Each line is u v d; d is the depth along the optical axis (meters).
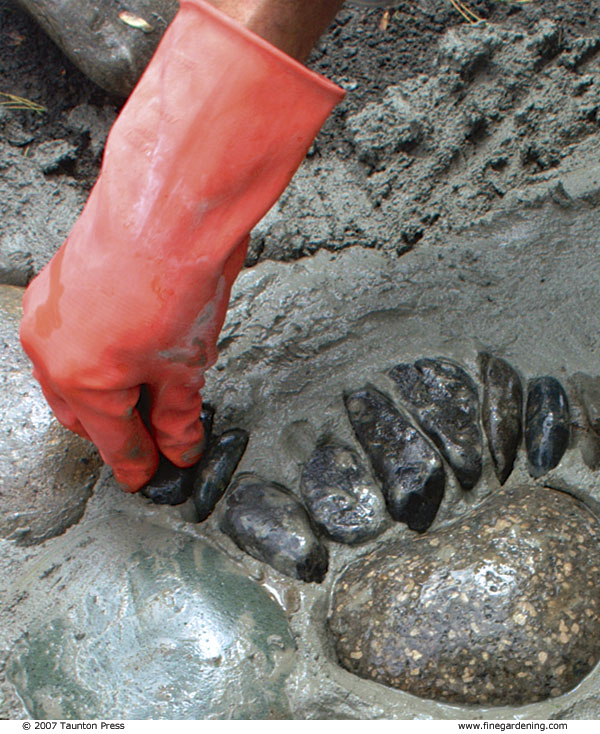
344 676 0.76
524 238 0.97
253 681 0.75
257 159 0.66
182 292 0.68
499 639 0.74
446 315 0.92
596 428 0.85
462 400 0.85
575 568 0.76
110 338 0.69
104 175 0.69
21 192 1.03
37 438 0.84
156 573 0.79
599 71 1.06
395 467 0.82
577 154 1.02
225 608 0.77
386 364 0.88
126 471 0.80
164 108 0.66
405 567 0.78
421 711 0.74
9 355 0.88
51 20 1.00
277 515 0.81
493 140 1.03
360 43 1.10
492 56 1.06
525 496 0.80
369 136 1.03
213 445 0.85
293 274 0.95
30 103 1.08
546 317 0.91
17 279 0.97
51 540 0.82
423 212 0.99
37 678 0.75
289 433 0.86
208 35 0.64
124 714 0.73
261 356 0.89
